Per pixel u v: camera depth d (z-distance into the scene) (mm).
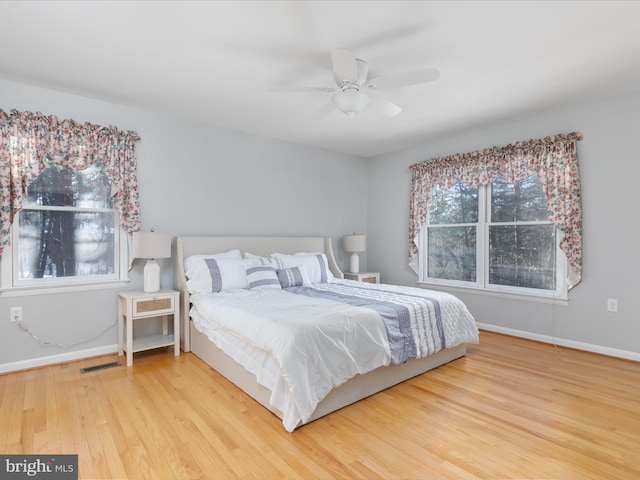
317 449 1802
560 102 3271
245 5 1862
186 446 1817
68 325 3070
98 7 1870
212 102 3256
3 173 2725
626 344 3113
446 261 4582
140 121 3430
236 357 2486
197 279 3359
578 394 2445
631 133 3057
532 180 3742
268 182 4418
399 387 2592
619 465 1673
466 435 1937
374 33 2137
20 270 2914
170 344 3238
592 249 3291
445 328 2984
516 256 3885
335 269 4719
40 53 2367
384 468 1655
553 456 1744
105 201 3312
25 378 2693
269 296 3125
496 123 3861
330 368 2135
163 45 2271
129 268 3375
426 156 4715
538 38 2195
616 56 2418
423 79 2182
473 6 1881
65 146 3002
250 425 2025
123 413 2152
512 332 3885
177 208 3678
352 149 5055
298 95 3092
